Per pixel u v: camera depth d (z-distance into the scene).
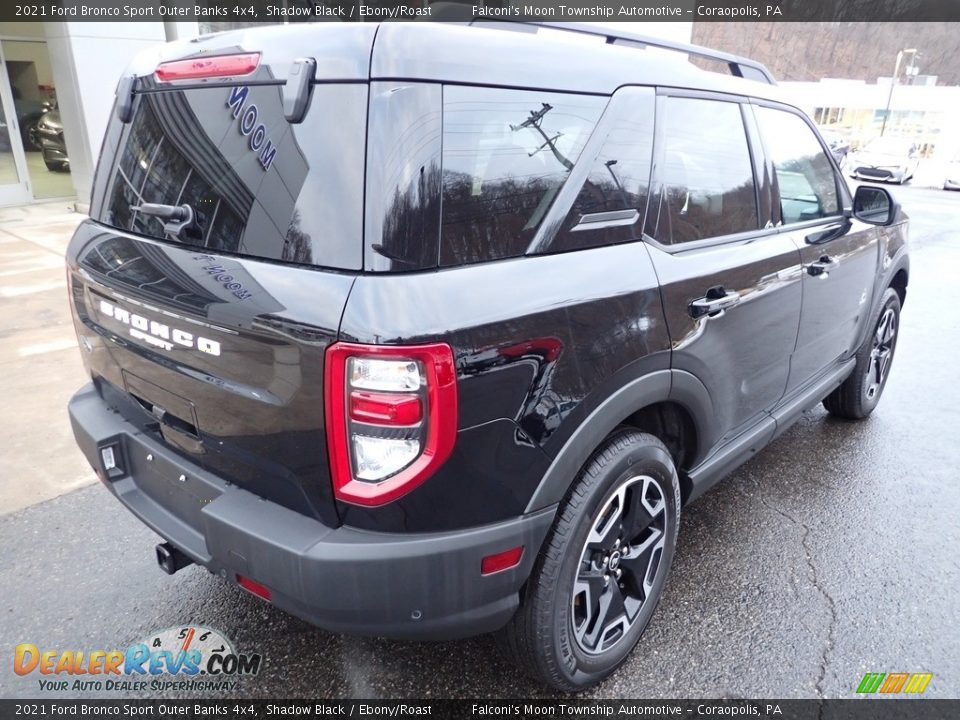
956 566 2.83
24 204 11.12
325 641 2.40
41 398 4.30
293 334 1.55
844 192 3.49
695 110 2.37
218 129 1.84
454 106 1.64
